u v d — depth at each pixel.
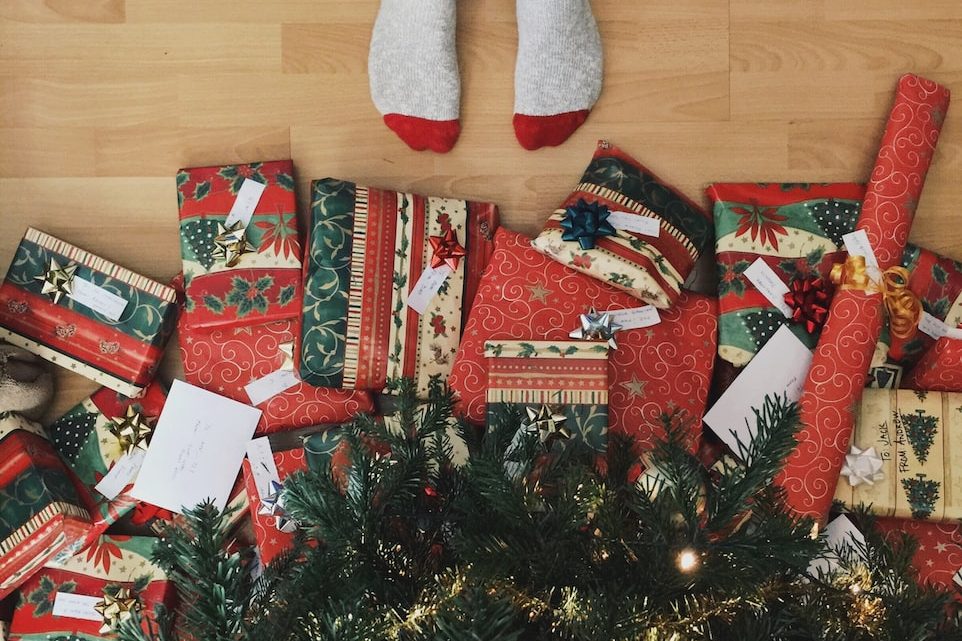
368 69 1.41
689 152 1.43
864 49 1.42
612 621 0.59
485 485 0.70
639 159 1.43
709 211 1.42
